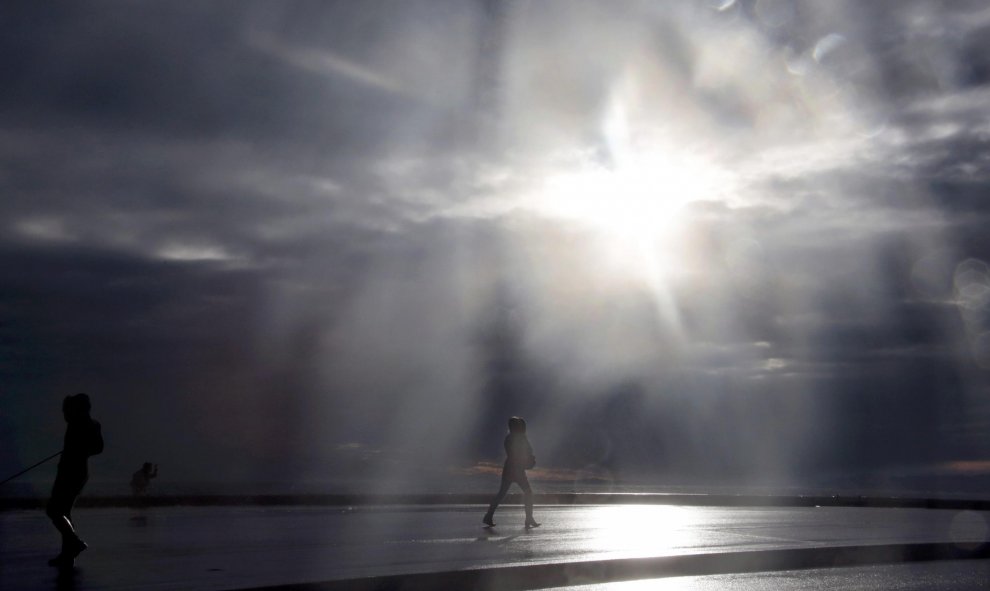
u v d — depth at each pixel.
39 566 10.01
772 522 19.08
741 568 12.10
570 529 16.03
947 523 19.47
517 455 16.52
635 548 12.62
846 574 11.95
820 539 14.75
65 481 10.10
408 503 25.25
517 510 22.25
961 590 10.59
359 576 9.11
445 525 16.84
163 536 14.05
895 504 28.52
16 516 18.67
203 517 18.75
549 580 10.38
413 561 10.70
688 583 10.81
